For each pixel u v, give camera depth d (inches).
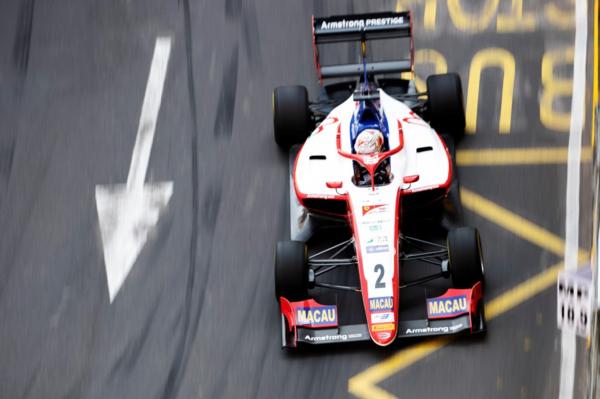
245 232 1579.7
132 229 1615.4
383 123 1427.2
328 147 1471.5
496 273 1465.3
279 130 1625.2
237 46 1889.8
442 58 1807.3
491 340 1376.7
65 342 1481.3
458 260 1360.7
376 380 1352.1
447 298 1368.1
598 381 1250.6
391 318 1304.1
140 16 1982.0
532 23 1840.6
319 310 1381.6
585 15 1835.6
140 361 1438.2
